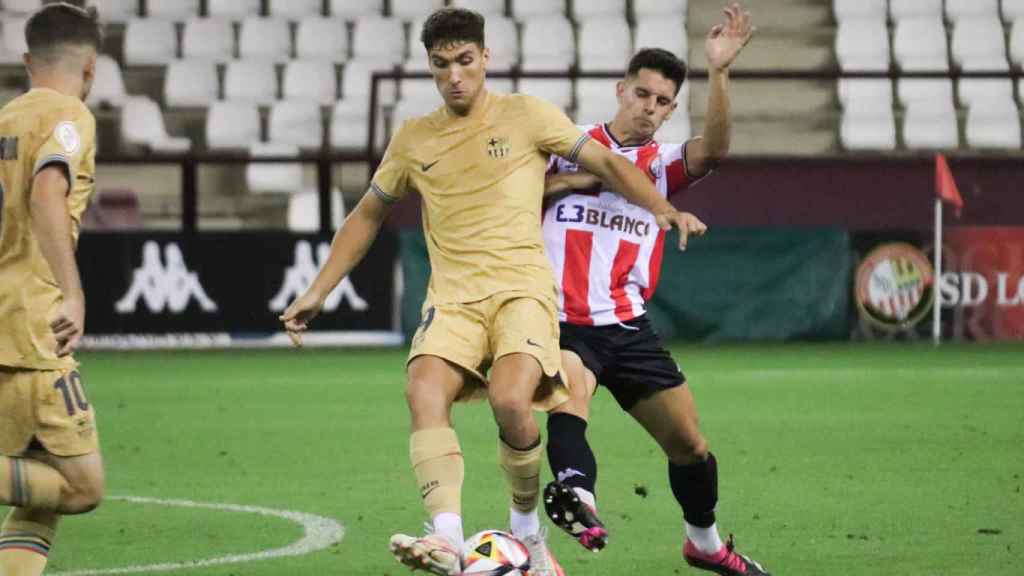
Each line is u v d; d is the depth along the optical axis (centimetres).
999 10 8119
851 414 4278
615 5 8125
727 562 2242
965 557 2377
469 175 2048
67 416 1867
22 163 1833
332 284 2136
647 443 3744
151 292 6525
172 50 7944
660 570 2320
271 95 7819
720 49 2173
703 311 6631
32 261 1856
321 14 8250
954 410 4359
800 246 6631
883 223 6850
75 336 1783
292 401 4706
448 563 1769
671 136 7438
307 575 2286
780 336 6631
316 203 7456
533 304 2009
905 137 7619
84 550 2481
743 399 4650
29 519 1911
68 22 1903
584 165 2077
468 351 2000
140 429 4069
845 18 8006
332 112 7619
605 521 2727
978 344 6550
